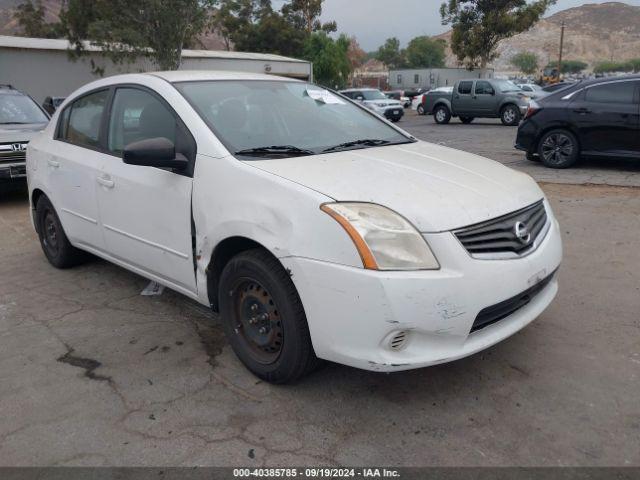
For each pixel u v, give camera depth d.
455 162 3.52
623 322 3.79
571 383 3.10
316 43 43.69
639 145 8.77
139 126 3.84
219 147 3.27
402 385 3.12
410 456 2.56
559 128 9.43
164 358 3.48
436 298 2.59
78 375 3.31
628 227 5.98
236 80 4.04
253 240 2.93
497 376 3.19
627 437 2.64
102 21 19.95
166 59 20.98
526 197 3.18
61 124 4.83
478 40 37.91
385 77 75.94
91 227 4.36
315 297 2.71
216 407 2.96
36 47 23.64
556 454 2.54
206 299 3.42
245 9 43.38
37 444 2.70
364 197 2.76
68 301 4.42
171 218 3.50
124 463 2.55
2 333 3.88
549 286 3.37
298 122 3.84
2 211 7.83
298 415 2.88
